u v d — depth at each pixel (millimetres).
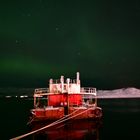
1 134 36438
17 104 110062
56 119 38250
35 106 41031
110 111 76125
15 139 27562
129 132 39188
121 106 101062
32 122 38219
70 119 38656
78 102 41562
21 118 55438
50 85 41969
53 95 41312
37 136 33469
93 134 34844
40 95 41125
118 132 39031
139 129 42156
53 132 35750
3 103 119688
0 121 50500
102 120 54094
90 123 39531
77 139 31594
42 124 38438
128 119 55781
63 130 36906
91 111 39438
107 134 37188
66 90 41156
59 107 39031
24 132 37719
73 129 37406
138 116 61875
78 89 41656
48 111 38062
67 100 40219
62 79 41344
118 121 52406
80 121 39156
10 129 40719
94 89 42125
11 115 61750
